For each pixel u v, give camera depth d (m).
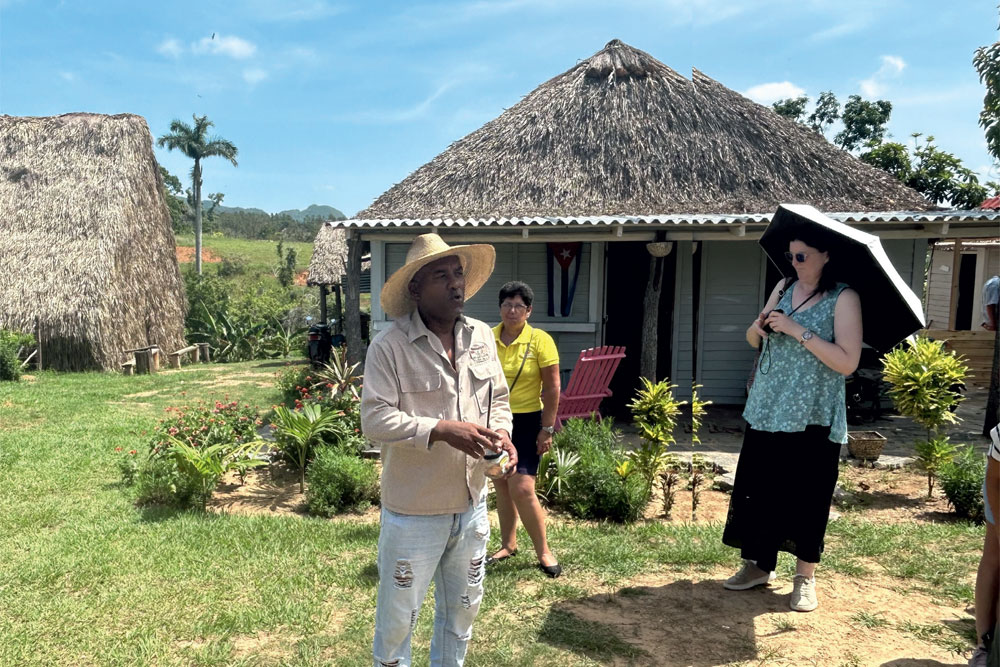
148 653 3.36
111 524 5.23
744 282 9.90
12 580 4.22
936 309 17.72
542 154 10.34
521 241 8.62
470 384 2.66
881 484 6.23
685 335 10.08
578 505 5.42
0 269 16.27
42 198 17.31
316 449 6.35
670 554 4.55
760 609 3.84
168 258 20.77
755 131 10.52
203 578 4.23
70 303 15.87
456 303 2.58
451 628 2.76
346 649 3.41
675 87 11.13
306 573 4.28
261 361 20.31
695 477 5.52
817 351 3.53
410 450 2.47
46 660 3.33
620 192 9.76
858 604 3.91
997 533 2.80
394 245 9.54
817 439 3.71
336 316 21.39
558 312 9.76
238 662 3.29
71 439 8.34
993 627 3.00
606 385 7.69
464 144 10.84
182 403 11.55
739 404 10.02
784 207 3.72
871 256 3.41
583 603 3.90
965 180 16.88
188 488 5.71
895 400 6.12
